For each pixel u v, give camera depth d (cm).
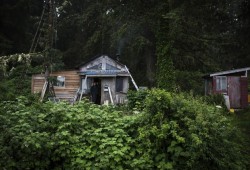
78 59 4316
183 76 2783
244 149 848
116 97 2528
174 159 664
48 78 1970
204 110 735
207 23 2369
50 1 1958
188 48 2503
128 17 2400
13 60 1831
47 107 784
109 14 2423
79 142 705
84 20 2766
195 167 663
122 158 677
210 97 2133
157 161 674
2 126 674
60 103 827
